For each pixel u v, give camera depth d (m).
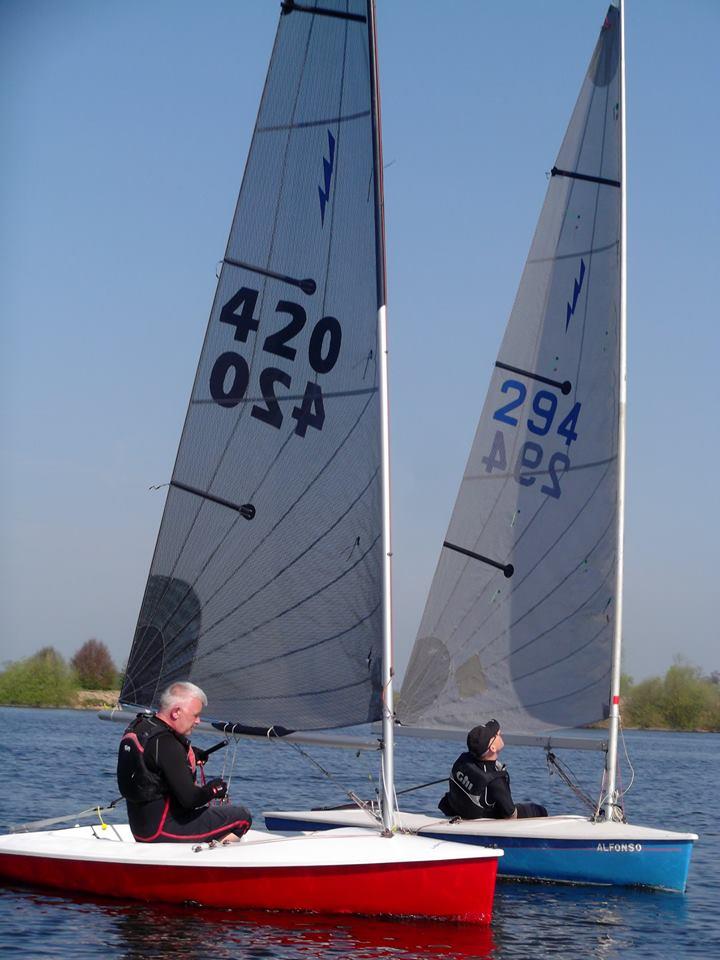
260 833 10.18
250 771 25.86
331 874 9.21
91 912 8.98
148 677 11.35
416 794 21.00
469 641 14.52
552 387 14.58
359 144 11.08
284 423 11.16
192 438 11.50
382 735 10.22
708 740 58.84
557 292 14.70
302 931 8.67
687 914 10.55
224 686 11.09
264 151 11.54
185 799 9.38
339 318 11.03
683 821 17.98
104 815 11.39
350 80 11.20
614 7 14.69
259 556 11.09
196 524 11.38
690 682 58.72
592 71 14.77
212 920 8.88
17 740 34.38
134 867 9.35
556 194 14.89
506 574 14.44
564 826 12.22
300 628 10.86
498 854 9.40
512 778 27.48
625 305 14.12
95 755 28.45
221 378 11.48
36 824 10.42
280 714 10.84
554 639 14.03
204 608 11.25
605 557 13.82
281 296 11.34
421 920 9.28
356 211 11.02
